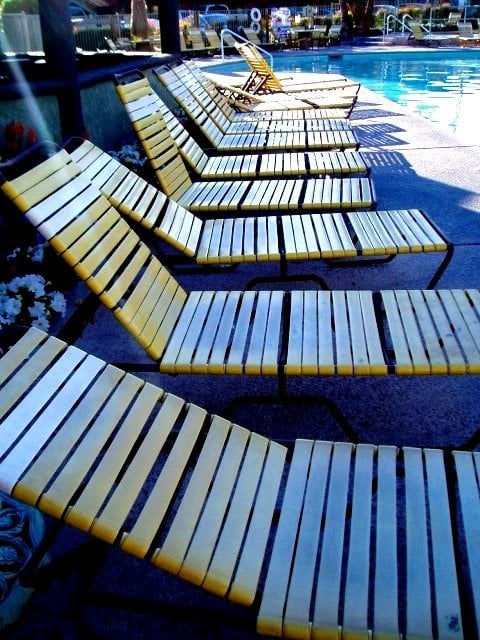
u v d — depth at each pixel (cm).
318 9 3156
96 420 179
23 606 186
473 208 510
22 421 164
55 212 240
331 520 171
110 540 154
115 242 271
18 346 179
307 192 431
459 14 2856
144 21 2180
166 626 183
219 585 154
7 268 360
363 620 143
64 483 158
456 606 144
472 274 400
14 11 1323
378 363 232
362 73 1839
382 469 185
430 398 283
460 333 250
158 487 173
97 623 184
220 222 386
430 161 652
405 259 427
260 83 1096
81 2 2691
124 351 325
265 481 186
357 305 277
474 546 159
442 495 175
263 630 144
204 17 2450
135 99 424
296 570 157
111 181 333
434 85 1577
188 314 279
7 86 423
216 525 168
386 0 3588
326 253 329
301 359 237
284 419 270
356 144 565
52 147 260
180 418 206
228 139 613
